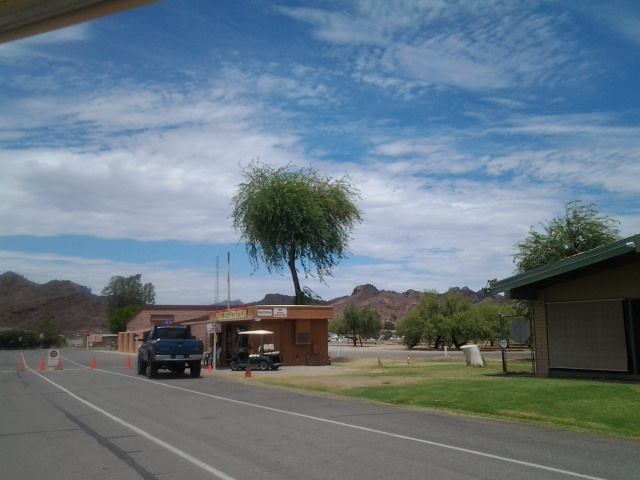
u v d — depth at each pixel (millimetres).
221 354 41781
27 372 35906
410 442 11281
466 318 66125
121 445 11375
